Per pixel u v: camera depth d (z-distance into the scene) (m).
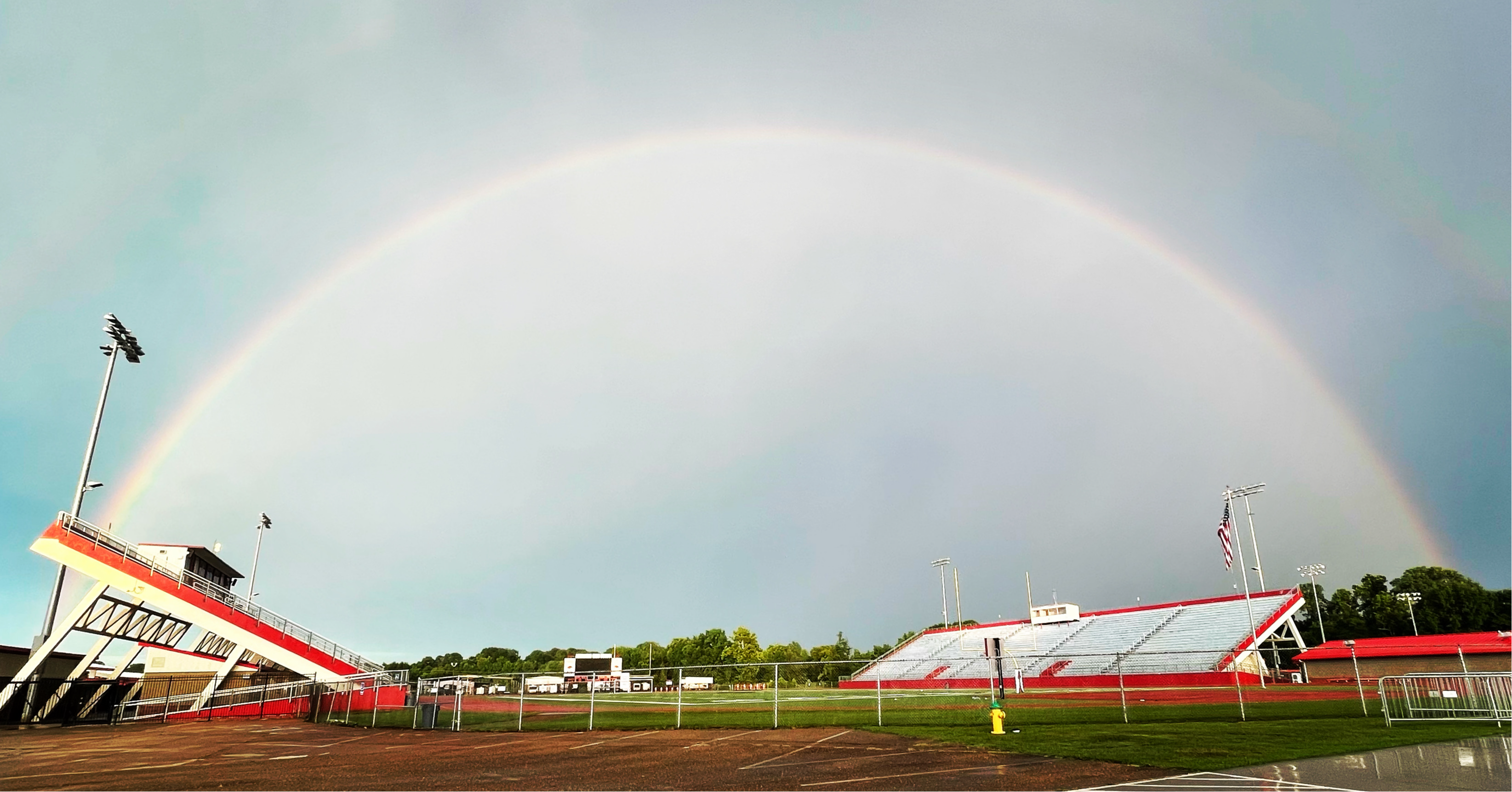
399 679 45.16
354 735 30.59
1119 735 23.47
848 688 87.06
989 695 51.03
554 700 58.00
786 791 15.09
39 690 44.59
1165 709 36.88
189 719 44.78
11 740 30.89
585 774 17.94
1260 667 64.31
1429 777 15.12
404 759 21.50
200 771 19.66
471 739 27.59
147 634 50.81
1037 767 17.28
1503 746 19.61
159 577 46.75
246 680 52.72
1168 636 76.19
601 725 32.62
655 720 35.16
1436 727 24.86
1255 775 15.77
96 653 47.12
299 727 36.00
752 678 119.94
